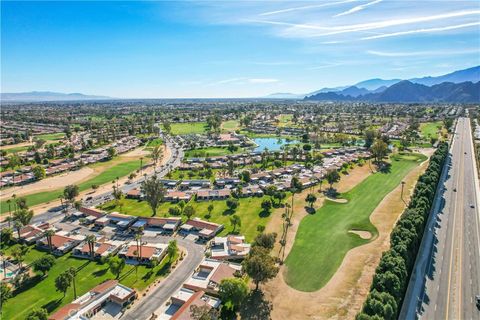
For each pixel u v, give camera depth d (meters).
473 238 132.38
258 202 183.38
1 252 131.75
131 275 115.38
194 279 109.44
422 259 116.56
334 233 140.62
